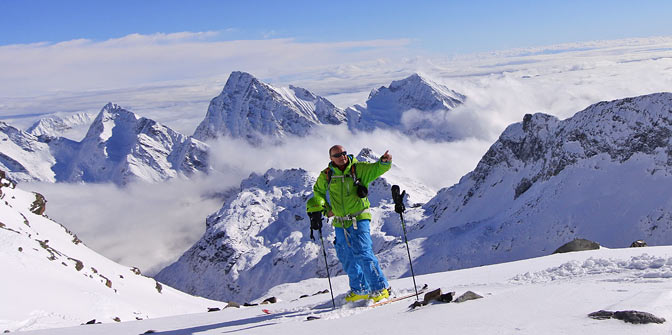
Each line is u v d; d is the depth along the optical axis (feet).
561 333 10.84
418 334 13.01
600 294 14.55
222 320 24.71
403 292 25.90
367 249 22.57
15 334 27.55
